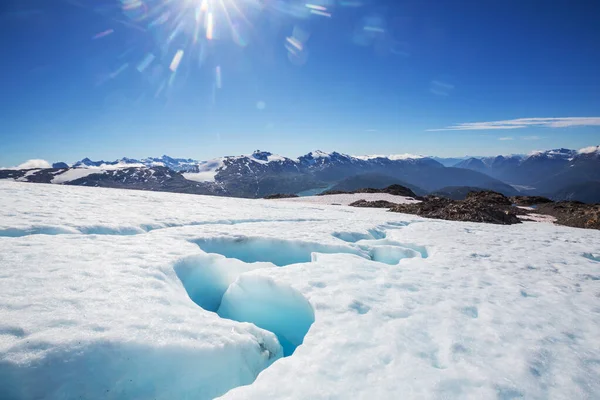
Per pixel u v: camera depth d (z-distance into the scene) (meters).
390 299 6.25
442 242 12.28
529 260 9.88
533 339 4.93
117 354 4.04
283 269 7.81
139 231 10.67
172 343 4.31
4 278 5.46
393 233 14.09
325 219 17.09
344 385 3.73
